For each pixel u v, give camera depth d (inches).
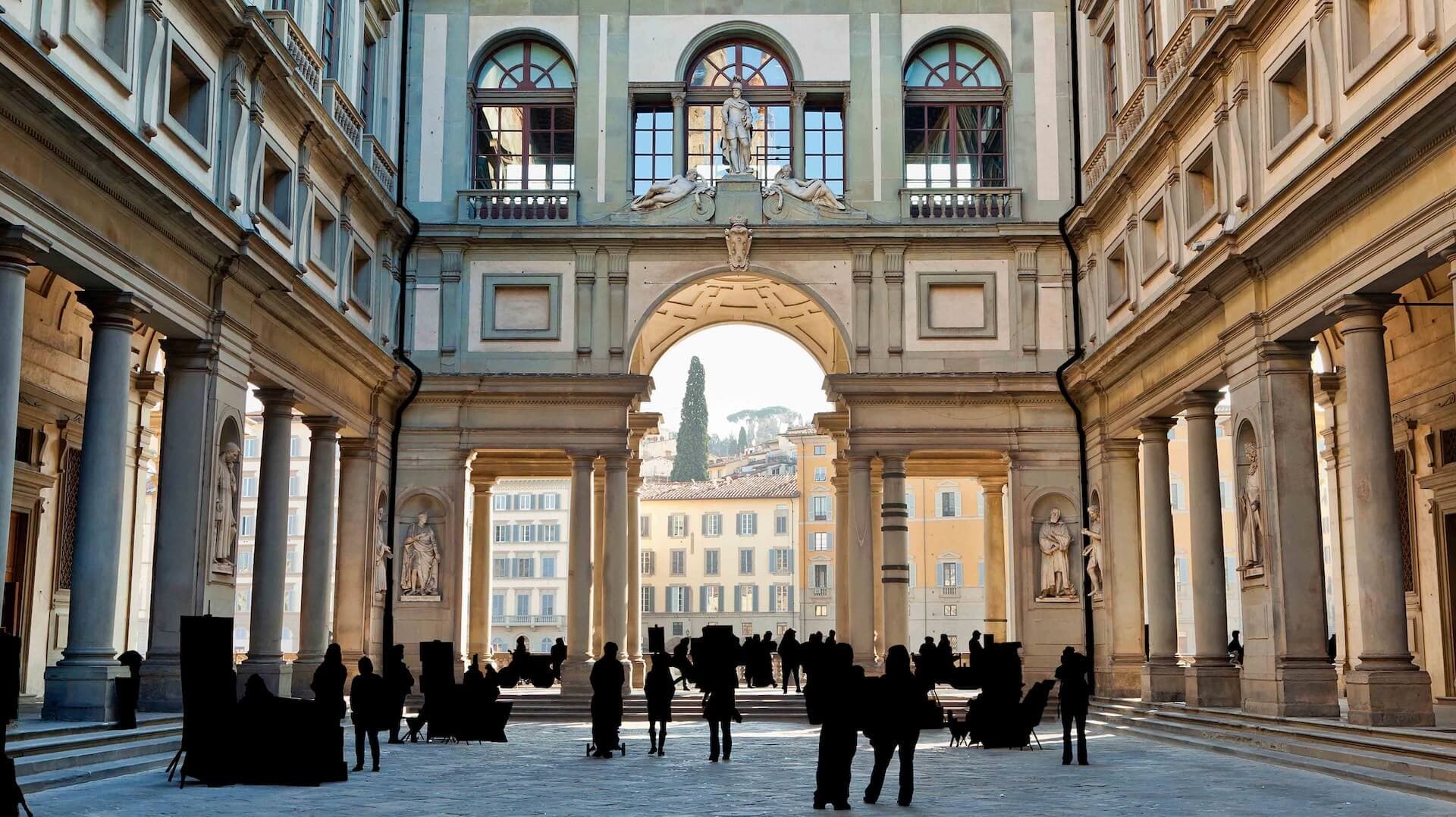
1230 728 850.1
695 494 3668.8
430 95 1302.9
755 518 3612.2
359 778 655.1
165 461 826.8
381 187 1161.4
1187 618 2699.3
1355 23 720.3
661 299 1270.9
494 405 1253.1
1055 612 1235.2
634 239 1272.1
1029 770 700.0
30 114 610.5
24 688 944.3
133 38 734.5
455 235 1269.7
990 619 1503.4
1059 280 1272.1
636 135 1320.1
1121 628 1167.6
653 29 1315.2
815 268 1277.1
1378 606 709.3
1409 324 997.2
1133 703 1082.1
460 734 903.1
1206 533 967.6
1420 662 994.7
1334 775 652.7
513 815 507.5
